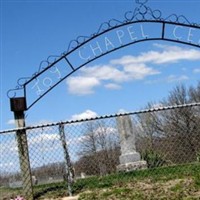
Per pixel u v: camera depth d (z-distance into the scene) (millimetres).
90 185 10773
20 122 10609
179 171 11672
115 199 8711
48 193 10477
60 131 9977
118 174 12367
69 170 9961
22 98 10688
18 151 9961
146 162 16688
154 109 9977
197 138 13883
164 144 14984
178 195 8359
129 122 18234
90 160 12109
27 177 9953
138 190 9320
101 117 9820
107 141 12344
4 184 11117
